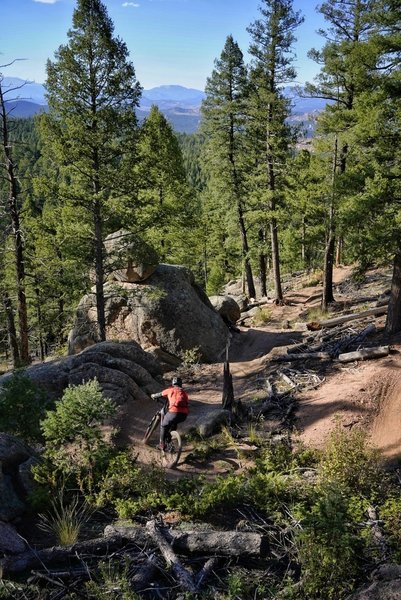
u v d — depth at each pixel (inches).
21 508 291.3
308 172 1188.5
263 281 1422.2
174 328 765.3
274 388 560.1
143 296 779.4
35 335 1156.5
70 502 313.0
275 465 375.6
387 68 563.5
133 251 745.0
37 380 498.6
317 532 255.3
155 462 387.2
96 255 723.4
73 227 719.1
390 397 469.7
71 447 358.9
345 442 366.9
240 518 304.3
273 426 470.9
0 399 388.2
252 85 1053.2
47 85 644.7
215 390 621.9
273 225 1109.7
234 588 220.4
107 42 627.5
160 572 242.8
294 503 308.0
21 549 253.8
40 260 755.4
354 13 742.5
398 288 602.5
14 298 805.9
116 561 248.4
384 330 631.2
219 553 255.9
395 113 539.8
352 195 585.3
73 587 223.1
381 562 248.1
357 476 335.9
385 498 319.3
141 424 459.8
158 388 539.5
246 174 1155.9
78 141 655.1
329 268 949.8
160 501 315.9
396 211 554.9
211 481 373.4
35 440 381.4
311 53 771.4
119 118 657.6
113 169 693.3
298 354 639.8
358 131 573.6
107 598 215.0
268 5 931.3
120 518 299.6
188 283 832.3
